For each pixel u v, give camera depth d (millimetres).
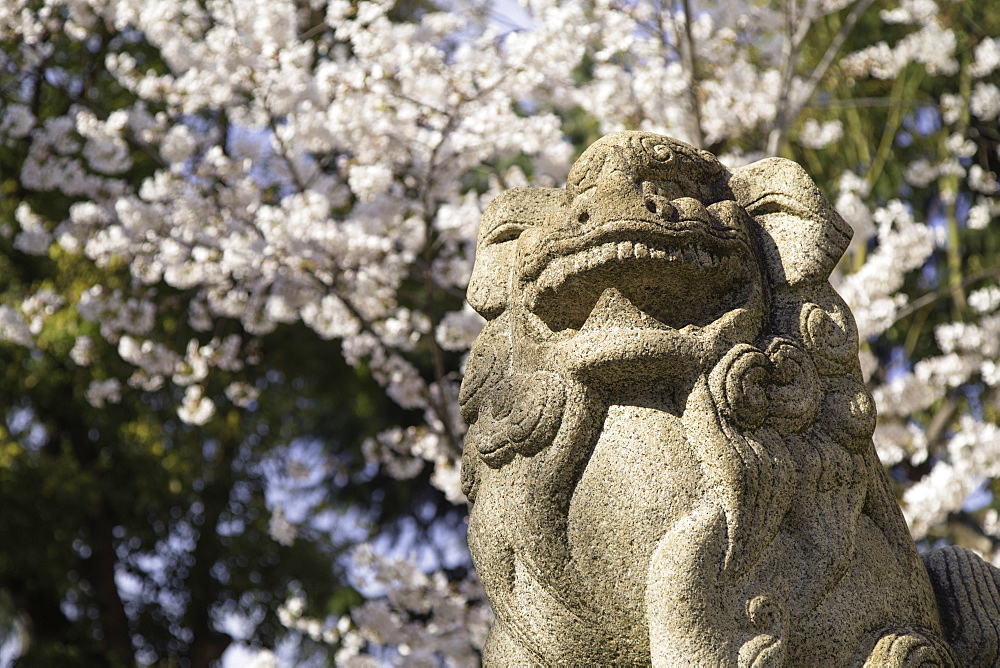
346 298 6145
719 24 6625
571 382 2480
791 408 2477
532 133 5871
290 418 11359
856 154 8766
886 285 6164
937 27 7438
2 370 9133
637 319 2473
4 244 9422
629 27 5922
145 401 9422
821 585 2406
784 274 2645
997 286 8602
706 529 2334
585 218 2488
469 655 6309
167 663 10148
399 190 6156
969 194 9203
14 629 11266
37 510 9086
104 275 8484
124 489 9672
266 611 10047
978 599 2738
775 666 2275
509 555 2516
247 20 5883
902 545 2613
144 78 6266
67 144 6984
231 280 6645
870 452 2664
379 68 5648
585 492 2432
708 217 2514
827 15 8516
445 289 6559
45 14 6598
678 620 2287
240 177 6191
